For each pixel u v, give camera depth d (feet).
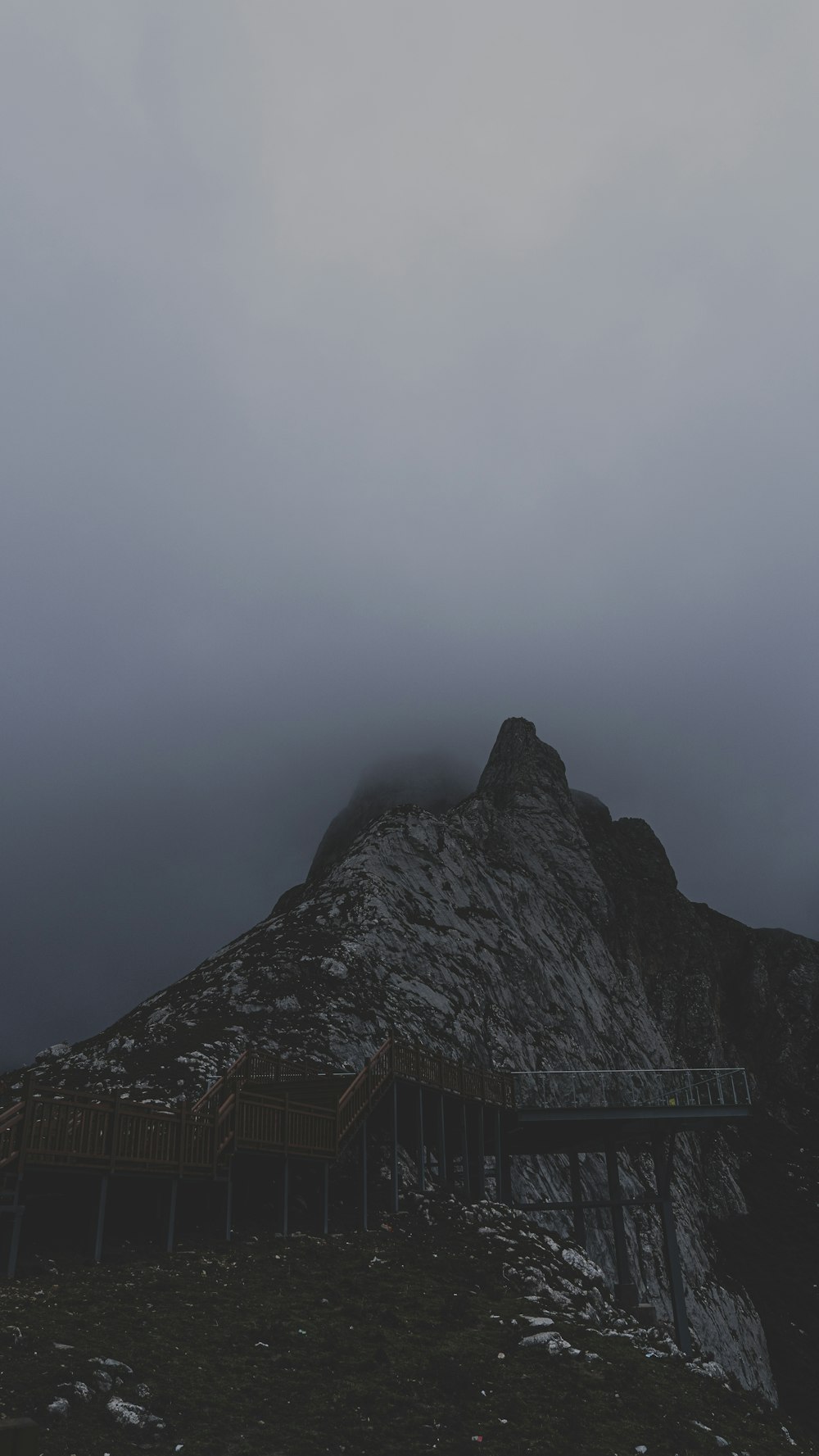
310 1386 43.65
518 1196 180.14
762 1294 257.34
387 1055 97.50
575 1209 134.10
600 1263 197.57
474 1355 51.67
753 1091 451.94
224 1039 151.12
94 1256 57.11
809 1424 207.41
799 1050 485.56
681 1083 136.36
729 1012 500.33
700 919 509.35
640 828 524.93
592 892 399.24
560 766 462.19
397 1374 46.85
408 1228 84.94
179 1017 173.37
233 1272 59.88
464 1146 112.78
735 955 521.65
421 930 242.99
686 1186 280.92
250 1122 72.23
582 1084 134.00
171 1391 39.37
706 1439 46.85
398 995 205.16
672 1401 51.57
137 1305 49.03
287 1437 37.93
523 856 385.70
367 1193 88.79
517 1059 221.87
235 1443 36.60
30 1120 52.11
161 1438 35.47
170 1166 63.26
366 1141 87.76
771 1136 400.06
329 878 264.11
